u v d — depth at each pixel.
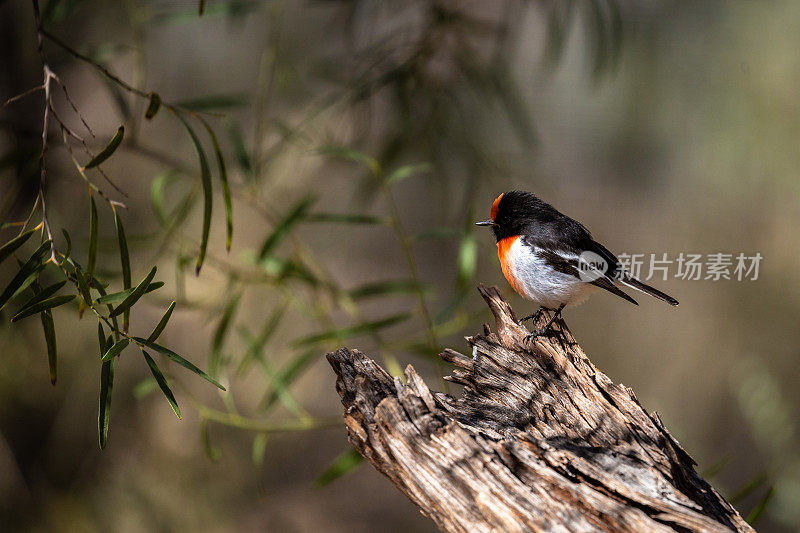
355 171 13.57
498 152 10.92
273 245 7.66
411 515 17.59
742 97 16.52
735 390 15.95
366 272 19.52
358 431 4.52
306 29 11.23
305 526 16.42
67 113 10.31
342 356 4.95
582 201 19.92
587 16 9.91
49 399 10.88
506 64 9.96
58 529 10.81
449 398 5.05
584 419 4.82
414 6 10.45
